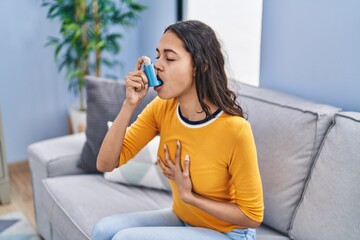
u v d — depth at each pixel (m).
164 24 2.97
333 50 1.80
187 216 1.50
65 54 2.89
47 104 3.11
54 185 1.98
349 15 1.72
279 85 2.07
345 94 1.80
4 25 2.83
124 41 3.23
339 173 1.49
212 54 1.31
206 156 1.35
